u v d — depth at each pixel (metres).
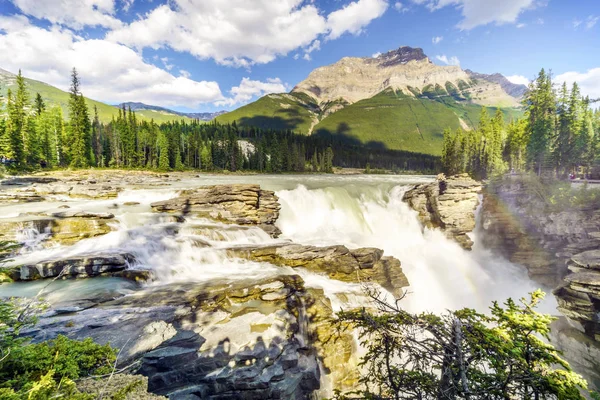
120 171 77.88
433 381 6.00
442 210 37.56
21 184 46.41
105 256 19.41
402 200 43.25
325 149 173.12
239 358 12.98
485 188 39.38
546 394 5.87
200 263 22.41
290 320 15.89
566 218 29.70
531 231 33.03
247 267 22.53
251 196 32.41
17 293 16.25
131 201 36.38
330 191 42.03
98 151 92.19
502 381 5.74
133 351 11.38
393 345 6.53
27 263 18.03
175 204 31.78
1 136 63.38
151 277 19.34
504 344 5.78
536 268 31.88
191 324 14.45
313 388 13.99
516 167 68.62
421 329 6.61
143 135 100.44
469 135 85.81
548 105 55.47
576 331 20.20
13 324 7.78
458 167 87.25
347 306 19.02
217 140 127.50
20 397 5.02
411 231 40.22
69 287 17.30
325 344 16.23
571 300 20.06
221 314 15.71
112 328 12.73
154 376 11.58
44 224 22.41
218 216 30.98
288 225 36.66
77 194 38.84
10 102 68.75
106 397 5.95
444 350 6.09
